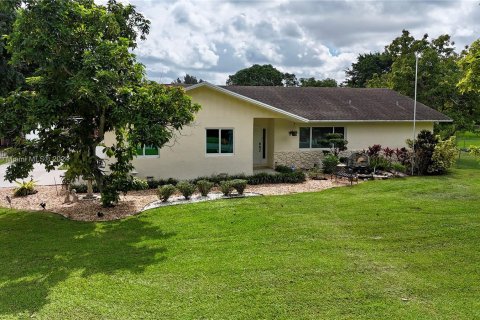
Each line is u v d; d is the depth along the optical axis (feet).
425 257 24.98
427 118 71.20
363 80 218.59
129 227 31.76
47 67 31.60
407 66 96.89
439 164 62.54
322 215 35.37
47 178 58.65
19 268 23.15
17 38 30.55
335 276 21.81
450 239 28.63
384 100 79.00
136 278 21.52
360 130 69.46
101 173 39.27
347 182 54.60
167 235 29.50
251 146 56.13
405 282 21.16
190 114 35.96
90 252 25.91
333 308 18.25
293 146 65.62
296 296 19.39
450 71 95.14
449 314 17.80
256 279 21.34
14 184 53.47
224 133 55.06
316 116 64.64
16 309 18.04
